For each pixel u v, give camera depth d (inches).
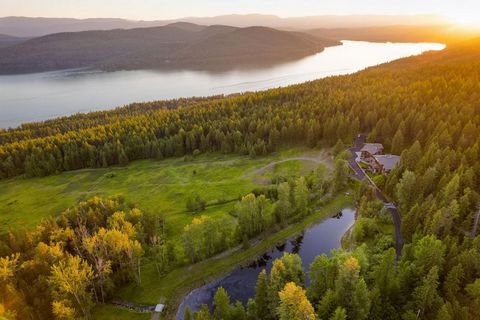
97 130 7514.8
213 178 5329.7
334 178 4163.4
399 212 3459.6
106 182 5826.8
